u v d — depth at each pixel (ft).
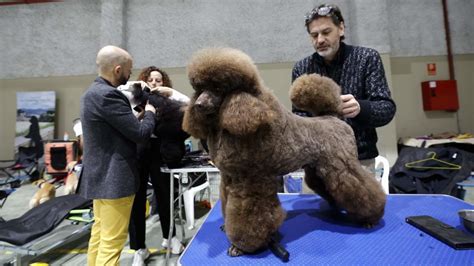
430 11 15.42
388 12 15.47
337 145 3.24
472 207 4.19
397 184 8.84
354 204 3.27
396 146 13.60
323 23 4.34
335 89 3.53
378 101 4.16
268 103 2.63
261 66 15.83
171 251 7.47
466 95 15.42
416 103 15.48
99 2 17.16
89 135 5.13
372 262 2.74
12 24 17.65
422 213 3.98
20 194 13.33
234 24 15.94
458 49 15.39
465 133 14.74
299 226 3.60
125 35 16.34
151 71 7.99
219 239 3.33
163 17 16.26
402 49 15.48
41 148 16.44
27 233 6.46
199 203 11.16
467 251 2.89
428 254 2.86
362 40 13.78
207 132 2.86
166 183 7.37
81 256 7.68
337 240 3.20
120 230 5.26
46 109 17.01
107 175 5.05
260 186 2.77
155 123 5.82
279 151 2.70
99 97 4.95
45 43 17.48
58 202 7.96
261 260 2.78
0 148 17.83
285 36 15.66
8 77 17.78
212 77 2.50
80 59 17.34
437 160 8.66
